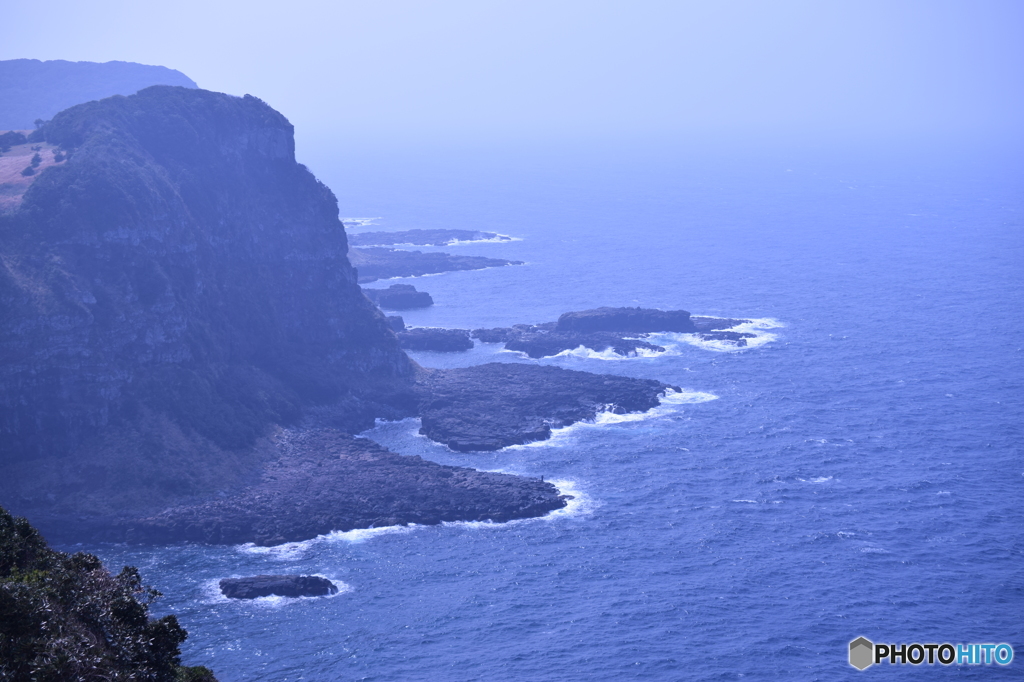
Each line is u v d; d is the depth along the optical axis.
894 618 153.12
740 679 137.50
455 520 187.62
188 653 143.50
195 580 166.12
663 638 147.12
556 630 149.38
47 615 76.06
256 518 186.62
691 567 168.25
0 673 69.88
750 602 157.25
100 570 90.56
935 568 167.75
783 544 176.25
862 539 178.00
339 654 143.12
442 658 142.12
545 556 172.88
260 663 141.00
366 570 168.88
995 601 158.00
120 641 81.38
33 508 188.12
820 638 147.75
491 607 156.12
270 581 161.75
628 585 162.50
